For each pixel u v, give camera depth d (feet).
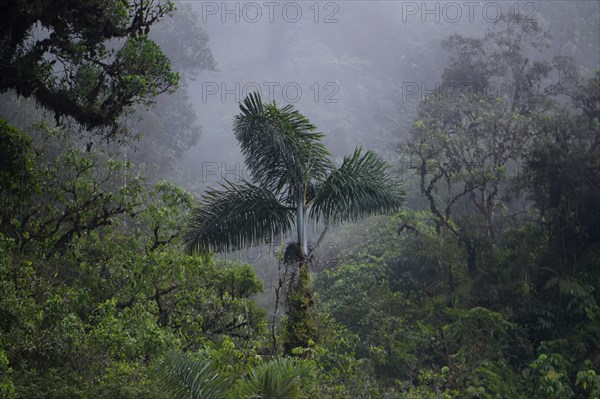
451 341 135.64
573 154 155.22
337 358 91.30
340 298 144.46
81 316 89.10
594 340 137.18
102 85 84.02
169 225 104.94
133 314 87.40
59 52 82.79
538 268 151.74
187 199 105.70
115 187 121.80
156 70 84.43
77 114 82.58
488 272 156.25
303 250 90.02
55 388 66.59
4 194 93.30
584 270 150.10
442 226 169.78
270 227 92.32
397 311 147.84
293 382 49.78
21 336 74.79
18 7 75.15
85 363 75.97
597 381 123.13
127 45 83.66
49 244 98.43
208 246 91.40
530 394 129.59
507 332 142.20
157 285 100.73
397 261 167.53
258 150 90.84
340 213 92.73
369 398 86.58
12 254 89.10
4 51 77.36
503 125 174.70
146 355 82.69
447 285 159.02
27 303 78.13
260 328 99.30
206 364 52.31
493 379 126.31
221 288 117.19
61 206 110.32
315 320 88.07
